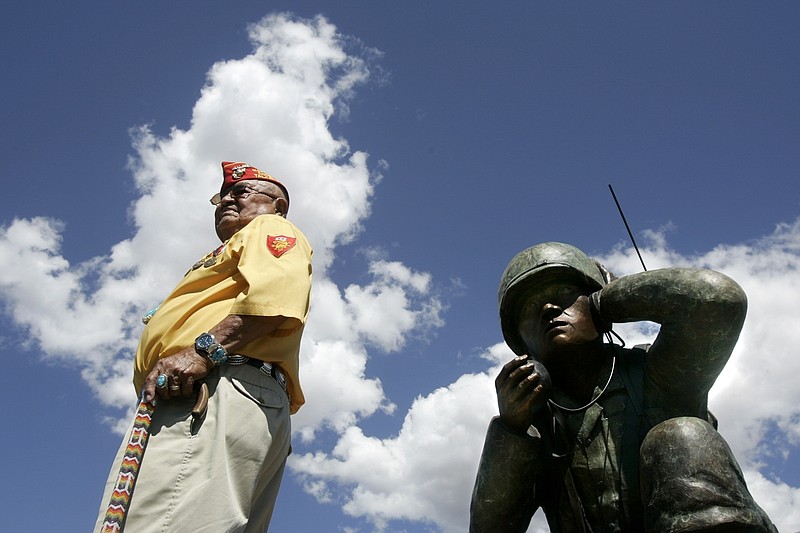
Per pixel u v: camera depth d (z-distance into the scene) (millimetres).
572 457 3703
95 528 3443
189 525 3482
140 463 3600
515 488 3689
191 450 3672
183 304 4160
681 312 3400
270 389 3992
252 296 3932
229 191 5152
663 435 3299
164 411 3771
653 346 3629
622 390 3723
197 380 3816
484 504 3717
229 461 3705
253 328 3916
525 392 3619
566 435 3742
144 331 4266
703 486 3131
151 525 3488
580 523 3641
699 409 3639
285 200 5254
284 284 4051
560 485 3752
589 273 3871
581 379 3816
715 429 3549
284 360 4105
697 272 3430
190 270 4508
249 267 4078
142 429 3629
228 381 3846
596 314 3758
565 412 3768
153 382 3730
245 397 3855
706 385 3547
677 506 3131
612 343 3922
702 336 3379
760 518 3137
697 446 3223
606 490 3582
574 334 3732
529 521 3848
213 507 3537
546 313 3803
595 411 3719
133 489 3549
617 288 3643
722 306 3332
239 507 3637
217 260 4320
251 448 3785
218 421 3730
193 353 3807
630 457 3584
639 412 3652
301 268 4215
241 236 4312
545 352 3805
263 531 4191
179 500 3562
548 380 3639
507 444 3682
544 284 3875
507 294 3932
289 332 4094
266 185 5172
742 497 3139
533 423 3842
